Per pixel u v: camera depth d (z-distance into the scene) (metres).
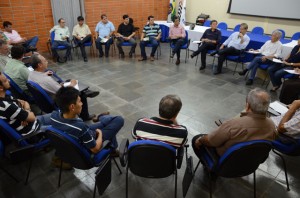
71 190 1.88
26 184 1.93
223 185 1.97
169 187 1.93
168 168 1.54
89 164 1.62
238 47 4.53
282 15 6.12
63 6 5.90
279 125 1.87
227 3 7.12
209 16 7.67
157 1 8.03
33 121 1.85
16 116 1.72
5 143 1.93
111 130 2.01
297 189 1.94
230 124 1.52
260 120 1.46
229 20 7.25
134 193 1.86
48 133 1.50
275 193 1.89
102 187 1.60
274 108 2.18
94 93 2.72
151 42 5.29
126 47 6.55
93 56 5.70
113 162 2.17
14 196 1.82
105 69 4.79
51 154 2.29
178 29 5.24
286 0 5.94
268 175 2.08
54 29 5.20
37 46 5.84
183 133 1.50
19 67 2.64
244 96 3.66
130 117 2.98
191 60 5.53
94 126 2.03
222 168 1.54
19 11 5.27
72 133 1.46
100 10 6.69
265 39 4.88
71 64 5.07
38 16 5.62
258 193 1.89
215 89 3.91
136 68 4.89
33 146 1.73
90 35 5.32
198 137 1.93
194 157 2.28
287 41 4.80
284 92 3.12
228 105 3.36
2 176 2.01
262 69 4.18
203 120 2.96
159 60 5.47
